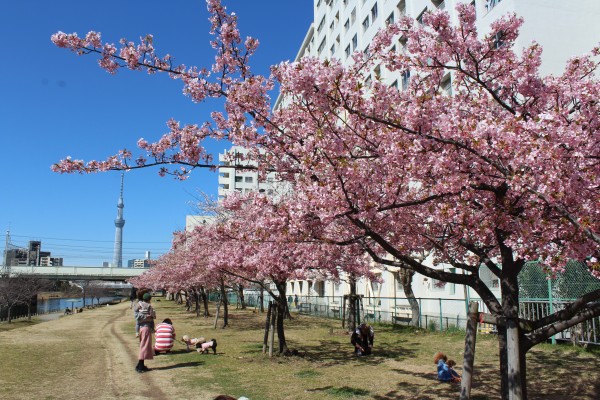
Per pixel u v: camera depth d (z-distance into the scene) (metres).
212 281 21.33
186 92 7.05
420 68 6.31
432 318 19.72
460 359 10.91
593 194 4.78
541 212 4.81
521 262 5.67
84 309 52.75
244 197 9.36
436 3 24.27
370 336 12.33
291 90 5.11
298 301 37.38
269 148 6.85
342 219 6.68
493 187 5.09
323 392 7.79
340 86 4.88
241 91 6.13
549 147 4.12
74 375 9.52
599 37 18.09
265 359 11.16
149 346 10.16
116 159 7.10
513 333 5.13
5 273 46.16
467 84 7.04
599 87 5.11
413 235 7.06
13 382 8.82
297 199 6.29
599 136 4.77
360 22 36.09
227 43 6.93
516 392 4.91
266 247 9.30
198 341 12.80
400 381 8.64
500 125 4.53
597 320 10.73
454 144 4.65
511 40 6.25
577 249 4.77
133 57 6.85
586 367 9.15
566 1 18.08
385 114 5.43
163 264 34.62
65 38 6.66
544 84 5.80
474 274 6.27
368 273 15.86
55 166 6.91
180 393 7.86
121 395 7.75
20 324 35.53
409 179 5.50
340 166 5.00
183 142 7.19
